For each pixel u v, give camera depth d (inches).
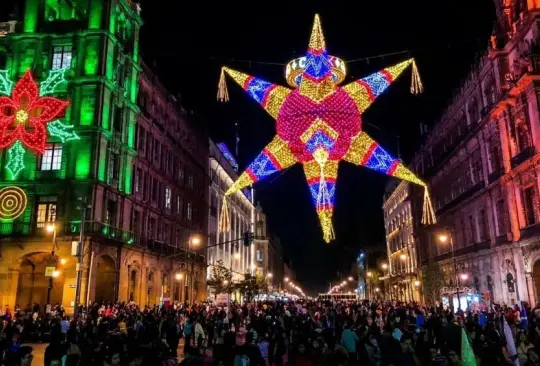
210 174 2839.6
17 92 1471.5
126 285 1592.0
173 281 2038.6
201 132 2679.6
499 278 1633.9
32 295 1456.7
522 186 1464.1
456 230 2134.6
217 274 2406.5
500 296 1624.0
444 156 2283.5
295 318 948.6
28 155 1513.3
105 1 1632.6
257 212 4601.4
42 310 1435.8
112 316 1097.4
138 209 1766.7
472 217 1916.8
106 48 1589.6
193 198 2452.0
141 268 1721.2
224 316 1115.9
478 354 490.6
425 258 2647.6
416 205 2874.0
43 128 1467.8
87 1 1654.8
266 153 539.2
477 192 1798.7
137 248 1673.2
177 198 2206.0
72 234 1418.6
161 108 2066.9
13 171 1487.5
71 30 1609.3
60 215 1444.4
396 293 3383.4
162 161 2043.6
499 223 1644.9
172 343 803.4
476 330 619.8
